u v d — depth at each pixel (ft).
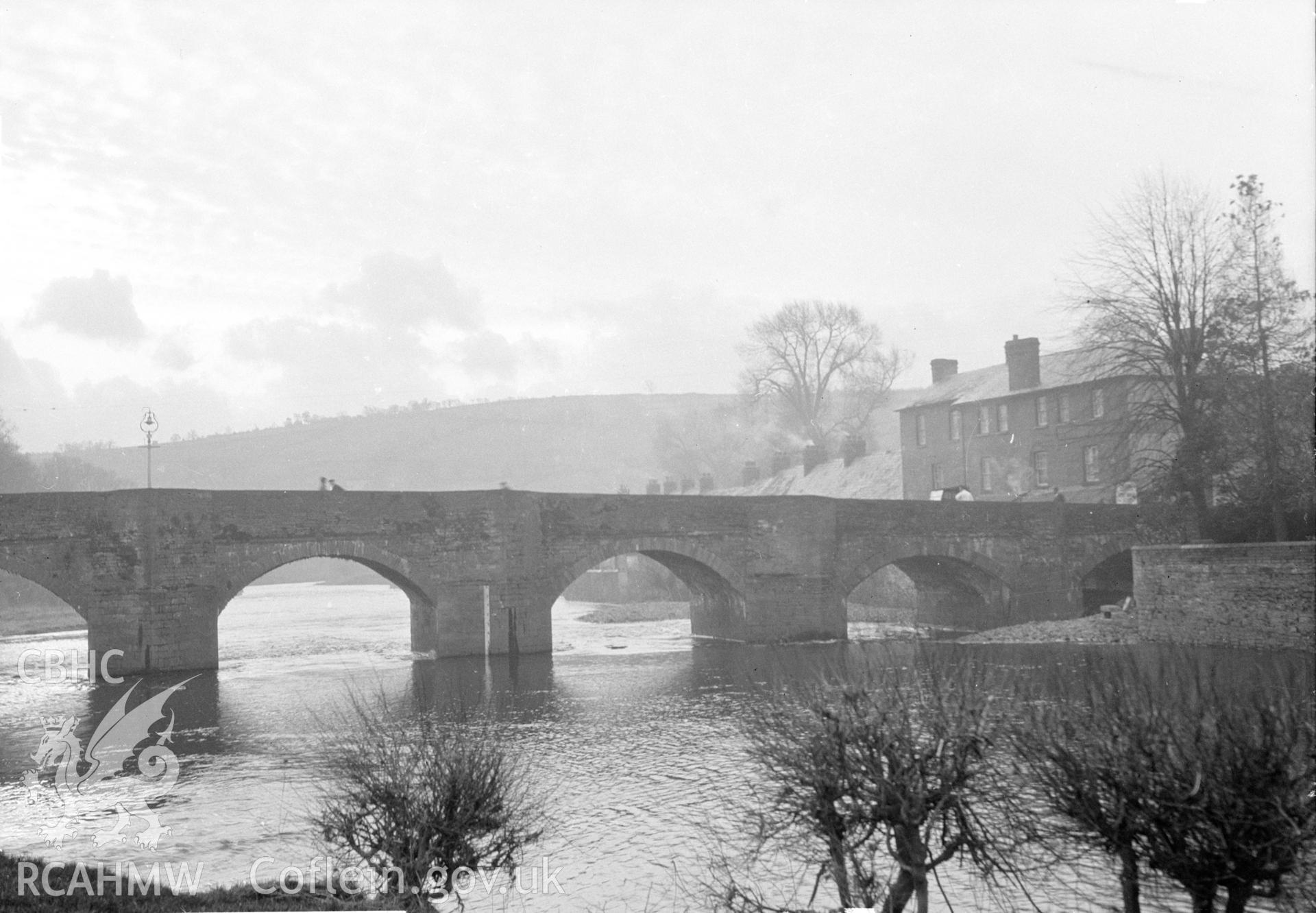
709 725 79.20
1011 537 151.23
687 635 156.56
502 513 126.31
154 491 111.24
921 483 218.79
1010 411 199.93
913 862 32.40
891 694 33.86
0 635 179.52
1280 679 41.86
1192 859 30.91
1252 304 127.54
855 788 32.63
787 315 258.37
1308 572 99.76
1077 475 186.50
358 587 378.32
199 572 112.78
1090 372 150.41
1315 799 30.42
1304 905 31.01
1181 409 134.72
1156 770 31.07
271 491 116.37
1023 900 37.27
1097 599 165.89
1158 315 137.49
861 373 265.95
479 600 125.29
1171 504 141.79
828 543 140.36
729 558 137.49
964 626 160.97
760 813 37.47
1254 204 127.44
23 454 288.10
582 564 130.72
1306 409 120.88
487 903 40.63
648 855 46.34
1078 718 33.63
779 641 136.36
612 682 104.06
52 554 108.68
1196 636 113.29
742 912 36.55
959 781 32.53
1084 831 32.96
